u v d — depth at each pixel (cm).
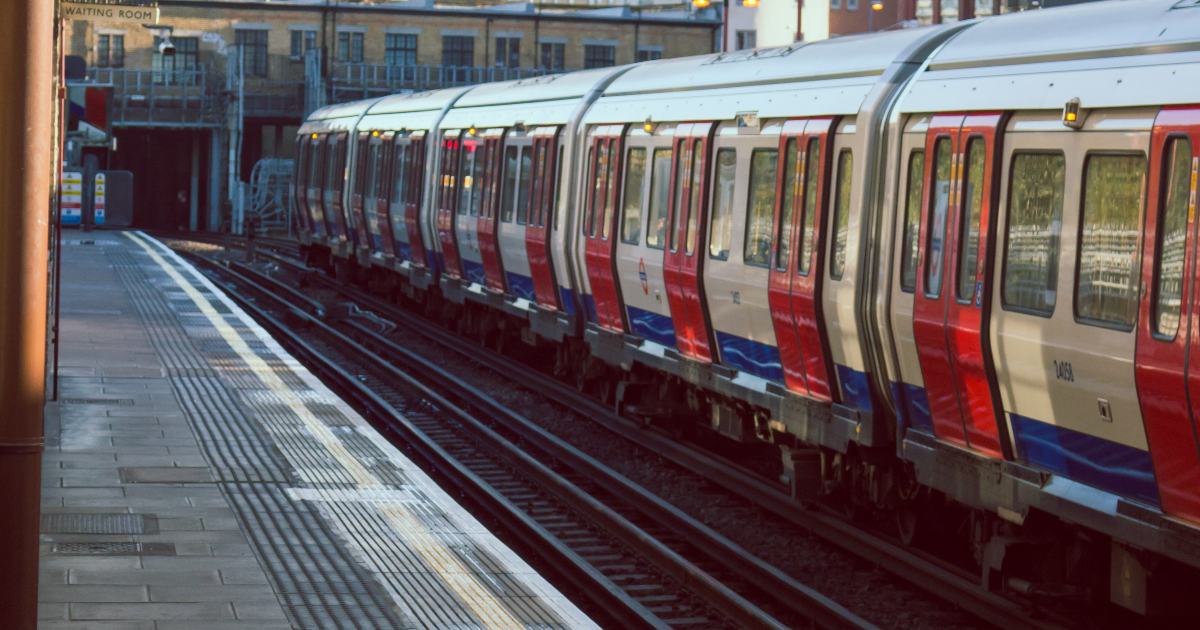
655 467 1794
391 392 2369
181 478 1308
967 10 3350
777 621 1098
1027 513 1098
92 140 3500
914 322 1231
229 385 1886
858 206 1320
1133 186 974
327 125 4312
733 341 1656
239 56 6756
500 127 2575
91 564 1009
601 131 2077
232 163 6738
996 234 1125
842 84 1398
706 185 1698
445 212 2917
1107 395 993
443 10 7162
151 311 2770
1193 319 905
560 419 2141
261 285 4256
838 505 1517
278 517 1173
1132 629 1106
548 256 2270
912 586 1270
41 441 629
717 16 7519
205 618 895
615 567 1322
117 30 6856
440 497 1262
